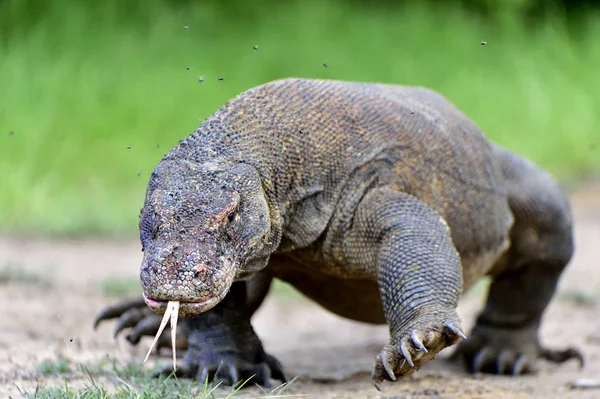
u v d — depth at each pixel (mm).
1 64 29219
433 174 9906
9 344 11180
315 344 13898
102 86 29453
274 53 33156
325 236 9180
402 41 35906
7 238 21469
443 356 12578
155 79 30266
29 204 24000
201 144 8531
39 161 26562
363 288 9812
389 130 9602
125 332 13062
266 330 15242
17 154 26297
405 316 8523
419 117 10039
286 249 9094
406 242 8875
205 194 8023
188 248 7641
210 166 8328
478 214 10508
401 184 9555
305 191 8992
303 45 33875
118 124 28594
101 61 30547
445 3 39312
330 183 9141
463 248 10398
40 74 29047
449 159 10156
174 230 7777
